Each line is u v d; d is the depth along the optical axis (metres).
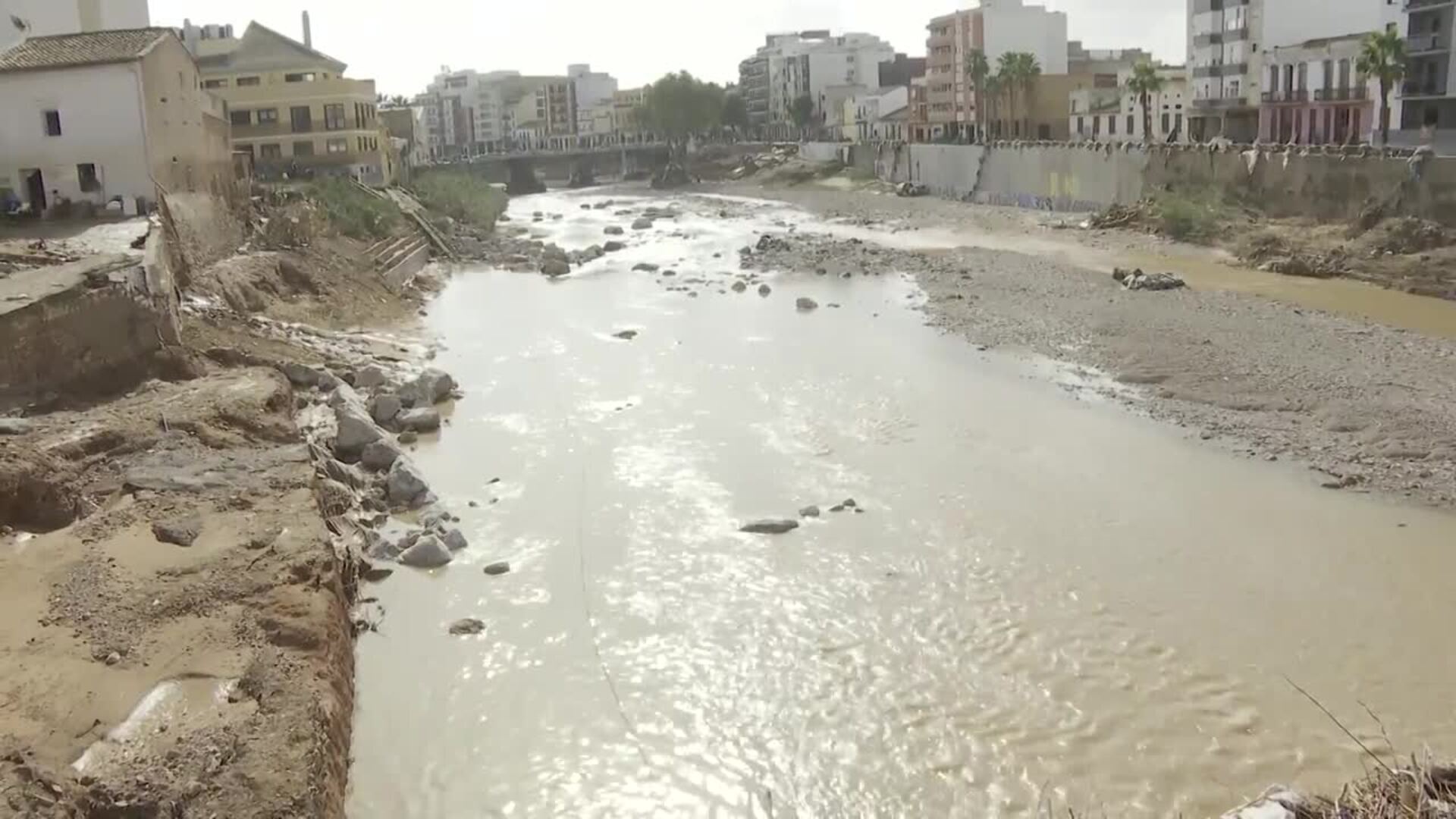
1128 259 61.66
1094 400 33.66
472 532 24.11
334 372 34.94
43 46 44.97
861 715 17.33
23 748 12.52
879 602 20.86
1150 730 16.83
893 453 29.08
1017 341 41.44
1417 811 10.32
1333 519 24.28
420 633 19.73
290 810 11.91
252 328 37.50
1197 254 62.34
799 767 16.11
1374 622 19.83
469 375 38.25
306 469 21.97
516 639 19.58
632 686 18.12
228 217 51.25
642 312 50.09
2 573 16.98
